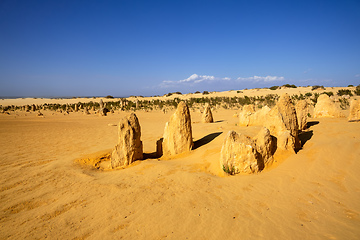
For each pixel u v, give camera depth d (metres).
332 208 4.63
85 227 4.42
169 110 44.59
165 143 9.77
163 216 4.63
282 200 5.06
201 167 7.50
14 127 22.00
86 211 5.03
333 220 4.23
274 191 5.48
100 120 29.45
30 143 13.91
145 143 12.92
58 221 4.68
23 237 4.19
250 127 12.56
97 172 7.91
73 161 9.27
